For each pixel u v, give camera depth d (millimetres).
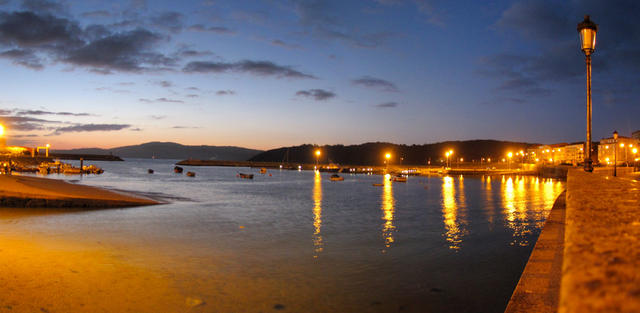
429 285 14523
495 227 28188
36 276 13789
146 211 32438
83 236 21078
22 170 113188
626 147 99562
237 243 20812
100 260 16250
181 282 13961
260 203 43812
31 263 15344
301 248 20047
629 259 1552
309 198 52531
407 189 76500
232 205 40531
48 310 11008
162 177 106750
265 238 22422
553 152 178000
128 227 24453
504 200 52188
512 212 37938
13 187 32625
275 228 26062
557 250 7609
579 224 2521
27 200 31906
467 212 37844
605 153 116438
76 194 34719
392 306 12484
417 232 25547
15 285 12812
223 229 24969
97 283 13414
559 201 15328
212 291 13188
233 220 29125
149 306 11680
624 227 2365
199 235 22656
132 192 47656
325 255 18656
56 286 12891
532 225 29391
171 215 30531
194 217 29891
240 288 13586
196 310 11570
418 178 133625
